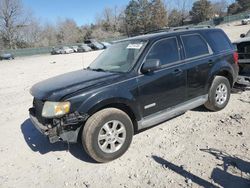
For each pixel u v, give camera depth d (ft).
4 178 13.19
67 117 12.66
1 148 16.48
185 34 17.28
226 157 12.89
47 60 109.09
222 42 19.48
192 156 13.34
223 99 19.21
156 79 15.03
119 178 12.26
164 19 269.44
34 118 14.69
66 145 15.96
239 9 305.12
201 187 10.94
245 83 22.27
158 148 14.53
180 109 16.51
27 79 47.29
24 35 270.67
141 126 14.89
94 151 13.15
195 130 16.28
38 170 13.60
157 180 11.76
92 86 13.33
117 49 17.20
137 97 14.34
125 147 14.11
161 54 15.70
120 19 323.16
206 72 17.62
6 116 22.98
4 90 36.60
